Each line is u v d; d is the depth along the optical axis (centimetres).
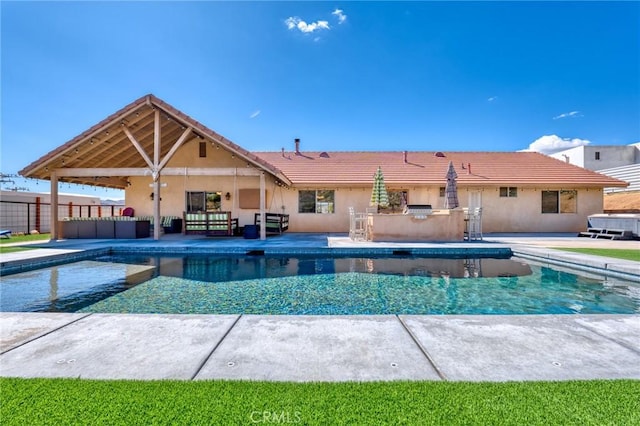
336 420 174
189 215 1185
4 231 1230
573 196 1500
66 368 231
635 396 195
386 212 1254
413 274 665
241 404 187
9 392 199
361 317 340
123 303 468
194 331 300
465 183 1462
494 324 318
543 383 210
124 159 1364
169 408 183
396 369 230
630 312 425
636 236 1121
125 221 1162
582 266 695
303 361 241
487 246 920
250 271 695
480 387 205
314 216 1500
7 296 503
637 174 1856
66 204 1712
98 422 171
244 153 1050
